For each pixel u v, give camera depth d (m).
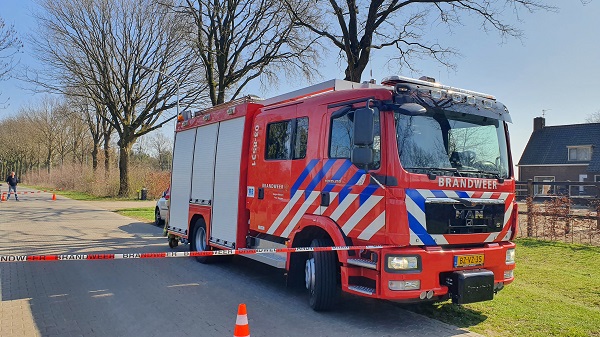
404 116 5.17
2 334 4.92
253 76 19.66
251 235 7.62
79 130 50.00
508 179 5.79
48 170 57.78
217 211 8.37
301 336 4.96
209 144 8.93
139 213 21.17
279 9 15.72
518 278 7.73
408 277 4.80
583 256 9.55
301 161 6.34
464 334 5.08
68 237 13.00
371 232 5.08
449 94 5.44
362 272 5.25
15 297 6.45
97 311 5.84
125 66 29.33
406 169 4.96
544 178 39.06
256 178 7.39
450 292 5.04
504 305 6.17
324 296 5.70
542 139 40.47
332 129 5.87
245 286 7.31
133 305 6.13
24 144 61.66
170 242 11.02
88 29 27.41
